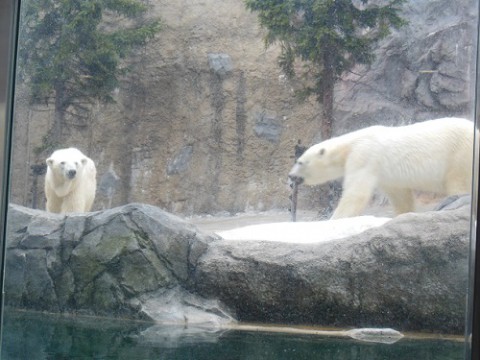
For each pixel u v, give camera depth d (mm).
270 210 8281
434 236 7219
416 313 7207
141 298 7504
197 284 7527
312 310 7359
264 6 8383
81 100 8617
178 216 8469
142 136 8570
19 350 6270
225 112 8461
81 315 7699
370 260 7270
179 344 6578
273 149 8375
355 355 6246
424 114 8133
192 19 8539
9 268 7980
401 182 8141
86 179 8539
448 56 8055
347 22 8227
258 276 7402
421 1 8133
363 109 8242
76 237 7828
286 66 8352
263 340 6766
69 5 8562
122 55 8602
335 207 8164
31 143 8578
